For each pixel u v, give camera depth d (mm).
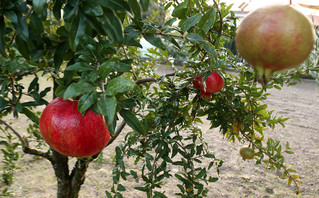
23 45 1094
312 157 5297
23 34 989
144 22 1180
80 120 944
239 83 2139
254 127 2285
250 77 2053
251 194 4172
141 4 790
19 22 988
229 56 2102
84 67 915
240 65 2074
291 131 6465
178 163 2029
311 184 4445
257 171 4812
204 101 2078
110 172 4574
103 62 933
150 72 2586
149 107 2102
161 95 2191
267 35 783
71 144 944
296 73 1862
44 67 1614
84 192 4020
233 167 4879
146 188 1972
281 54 787
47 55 1312
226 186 4340
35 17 1010
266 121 2215
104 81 893
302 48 784
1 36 1022
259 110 2143
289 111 7906
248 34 819
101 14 788
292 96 9766
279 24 778
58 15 1048
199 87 1912
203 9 1772
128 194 4027
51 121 952
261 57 814
